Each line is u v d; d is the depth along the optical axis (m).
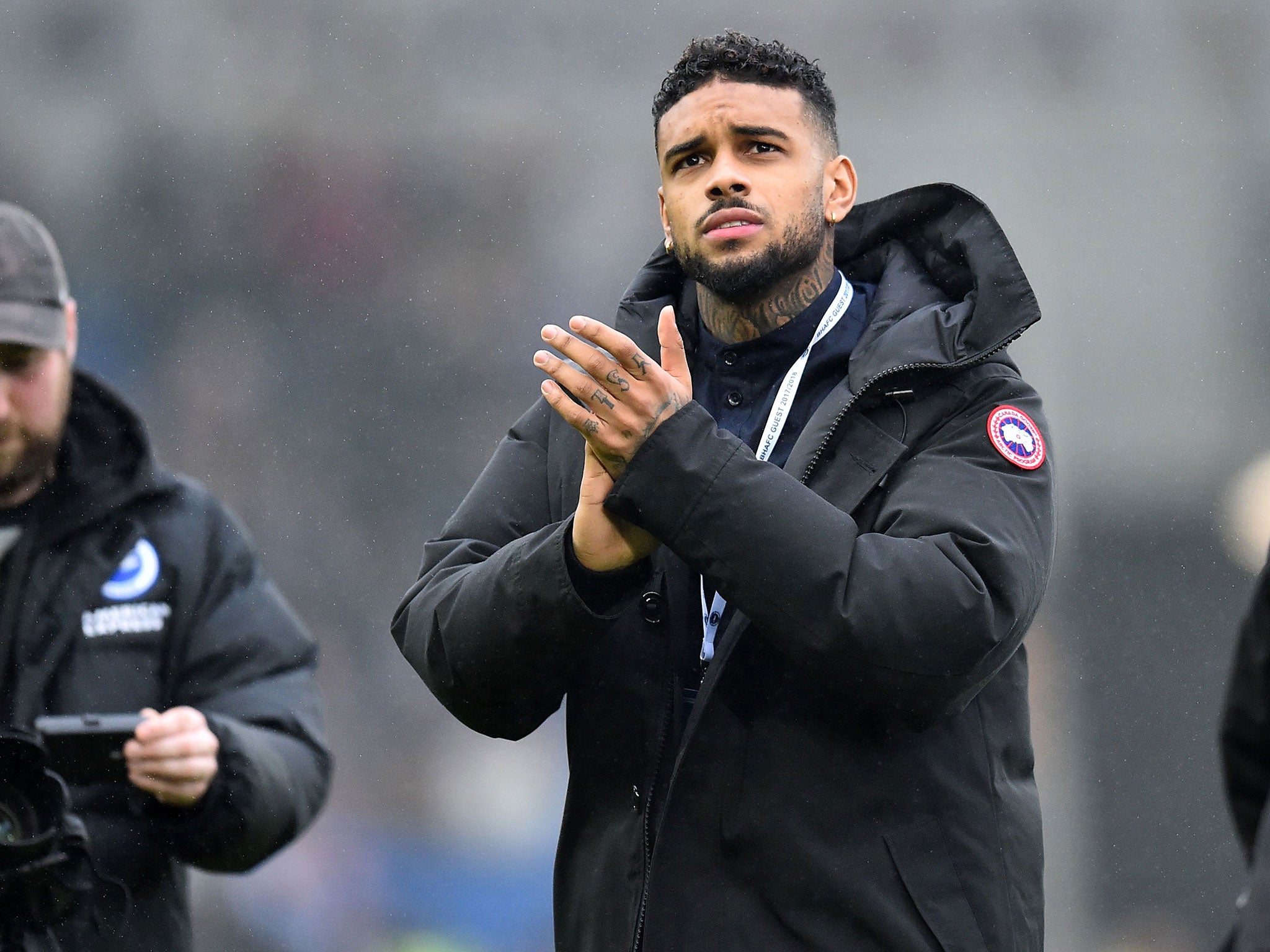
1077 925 30.73
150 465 11.04
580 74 42.94
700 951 7.69
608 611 7.76
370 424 39.75
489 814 31.11
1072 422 38.06
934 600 7.41
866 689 7.46
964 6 40.72
